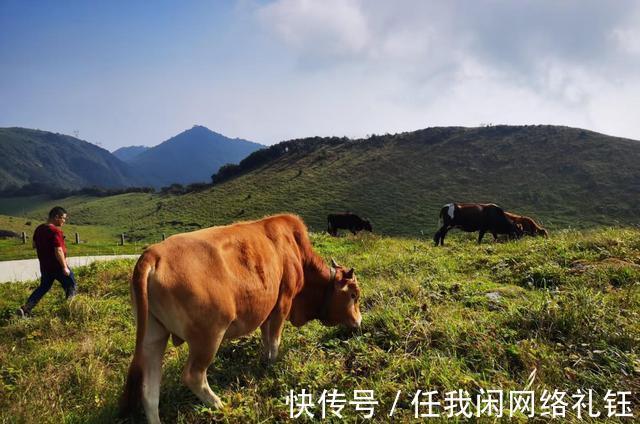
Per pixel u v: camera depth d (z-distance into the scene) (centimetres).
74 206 9231
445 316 531
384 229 4094
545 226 3700
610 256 746
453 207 1580
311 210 5041
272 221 495
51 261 741
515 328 500
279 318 482
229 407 386
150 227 5688
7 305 816
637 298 549
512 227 1574
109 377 471
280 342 529
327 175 6262
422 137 6888
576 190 4412
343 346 512
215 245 392
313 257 530
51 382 455
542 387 385
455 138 6494
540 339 459
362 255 1106
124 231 5641
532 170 5056
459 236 2136
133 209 7638
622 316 498
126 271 1017
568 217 3884
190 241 382
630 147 5134
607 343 445
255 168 8256
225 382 454
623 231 950
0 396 426
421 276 773
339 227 3091
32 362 509
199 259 371
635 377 394
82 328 643
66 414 394
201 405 397
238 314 397
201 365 373
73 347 548
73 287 768
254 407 394
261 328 492
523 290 638
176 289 351
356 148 7319
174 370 464
